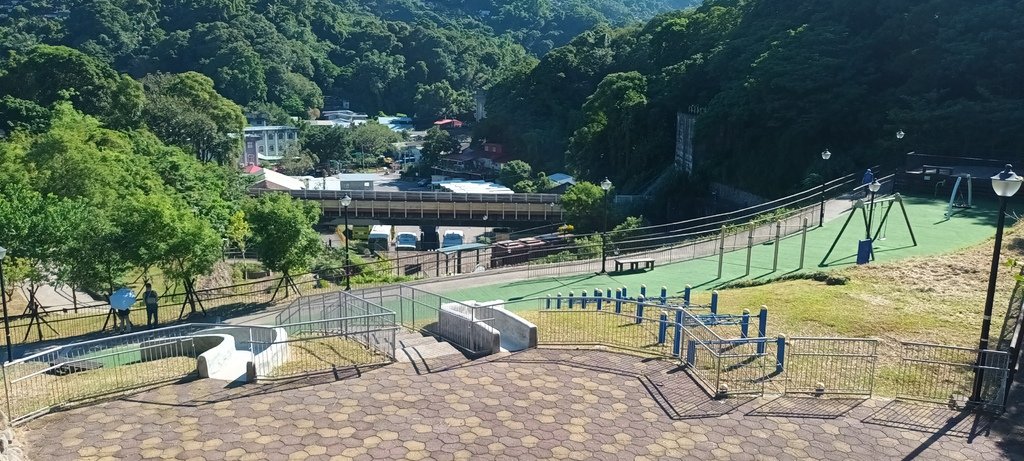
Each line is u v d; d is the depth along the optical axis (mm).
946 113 41781
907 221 28828
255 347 20266
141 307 31172
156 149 52188
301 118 131625
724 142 59250
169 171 48438
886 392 15172
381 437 13000
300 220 31438
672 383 15398
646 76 82750
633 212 59188
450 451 12539
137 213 28516
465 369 16094
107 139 48719
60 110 50219
